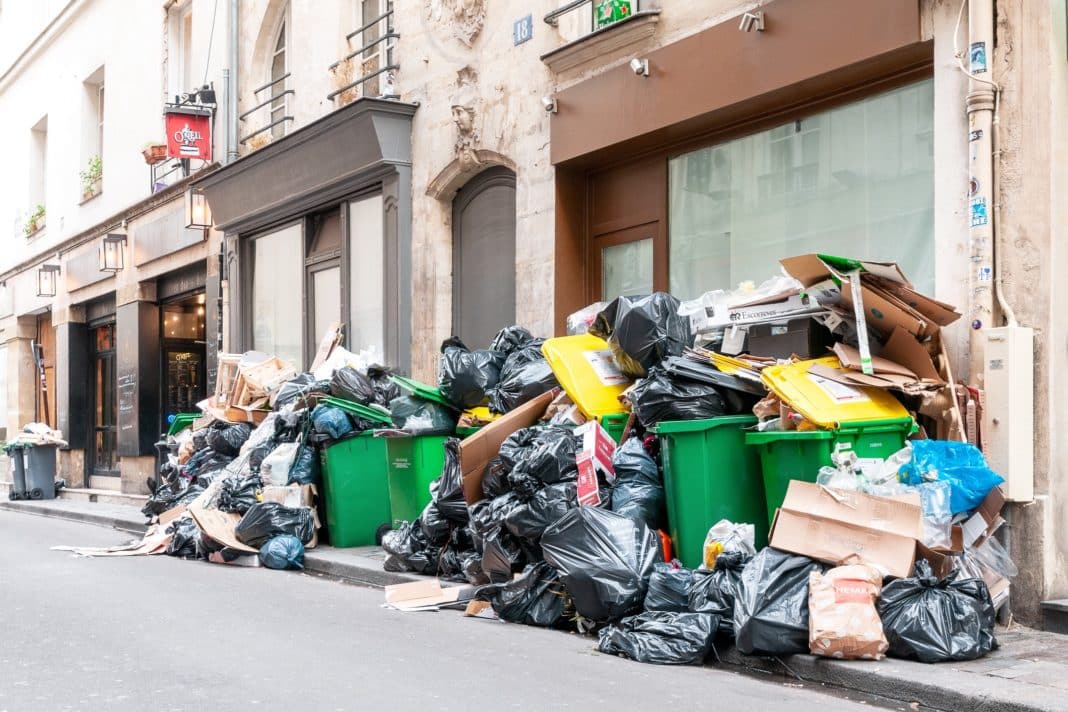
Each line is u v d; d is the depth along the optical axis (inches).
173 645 246.8
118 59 815.1
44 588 342.0
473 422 366.6
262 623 277.0
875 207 311.1
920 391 255.1
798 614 216.5
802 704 195.8
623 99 375.9
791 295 288.5
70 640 253.3
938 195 277.1
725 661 229.6
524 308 425.1
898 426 254.7
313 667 222.8
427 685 206.5
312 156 546.0
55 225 942.4
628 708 190.1
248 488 429.7
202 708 189.0
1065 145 257.8
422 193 490.3
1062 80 257.4
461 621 280.2
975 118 264.7
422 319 488.7
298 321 599.5
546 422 321.7
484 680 211.2
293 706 190.2
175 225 713.6
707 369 281.4
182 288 734.5
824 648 210.5
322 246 581.9
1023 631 243.4
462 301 482.6
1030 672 202.2
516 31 431.8
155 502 509.4
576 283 415.5
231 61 645.3
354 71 547.5
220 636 258.2
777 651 216.1
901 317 259.1
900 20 283.4
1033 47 257.4
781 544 230.5
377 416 423.8
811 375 263.1
